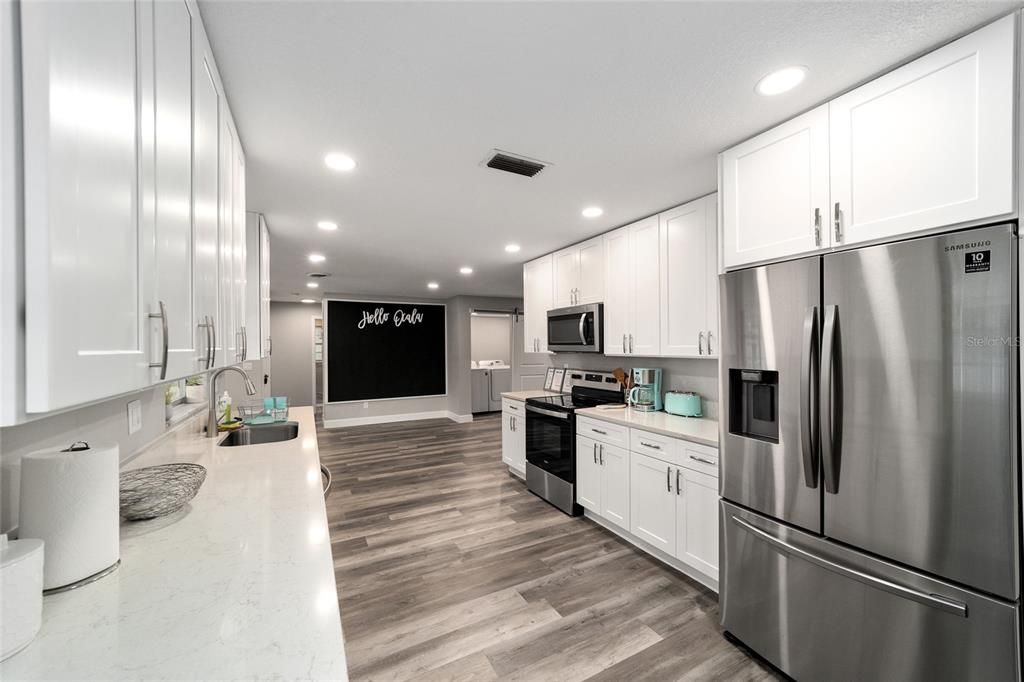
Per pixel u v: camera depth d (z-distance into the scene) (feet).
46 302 1.54
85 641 2.45
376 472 15.02
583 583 7.89
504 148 6.56
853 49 4.36
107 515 3.22
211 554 3.56
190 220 3.28
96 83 1.90
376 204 9.04
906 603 4.39
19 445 3.17
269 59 4.43
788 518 5.44
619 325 10.81
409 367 25.63
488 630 6.58
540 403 12.45
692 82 4.93
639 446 8.88
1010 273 3.78
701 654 6.07
